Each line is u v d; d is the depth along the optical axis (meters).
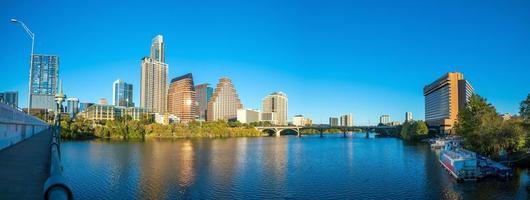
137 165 119.44
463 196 76.19
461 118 158.50
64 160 130.25
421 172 107.00
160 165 119.88
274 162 131.12
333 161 134.88
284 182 92.06
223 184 89.31
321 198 76.69
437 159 140.62
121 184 87.81
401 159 141.50
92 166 115.62
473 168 91.06
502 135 114.81
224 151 176.12
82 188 83.50
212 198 76.06
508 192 77.94
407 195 78.31
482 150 124.88
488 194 76.94
